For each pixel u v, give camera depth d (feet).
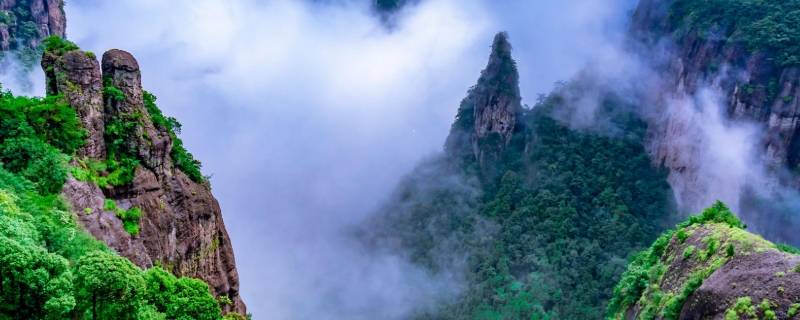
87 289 96.99
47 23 466.70
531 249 428.56
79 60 152.05
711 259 130.72
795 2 423.23
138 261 145.18
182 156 177.37
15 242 92.32
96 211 140.97
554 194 464.65
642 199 453.58
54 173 135.74
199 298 137.28
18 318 92.02
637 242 414.62
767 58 403.54
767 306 105.70
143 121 160.45
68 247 116.37
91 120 152.25
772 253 116.37
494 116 526.57
